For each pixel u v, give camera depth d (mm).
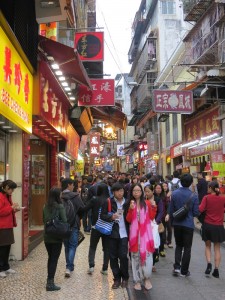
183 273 6863
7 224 6613
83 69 9266
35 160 12516
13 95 6641
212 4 14961
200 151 19172
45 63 8641
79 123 16625
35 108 8375
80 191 12836
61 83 10195
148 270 5848
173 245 10086
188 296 5762
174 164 26578
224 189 13508
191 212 6797
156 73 30984
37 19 8203
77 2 15289
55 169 12680
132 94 39188
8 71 6305
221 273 7152
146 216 5961
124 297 5465
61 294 5590
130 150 46688
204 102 17594
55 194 5805
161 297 5711
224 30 14203
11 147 7996
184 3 17875
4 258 6719
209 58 15750
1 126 7473
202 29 16594
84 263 7723
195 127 20938
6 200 6625
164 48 30922
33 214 12258
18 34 7023
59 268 7246
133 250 5879
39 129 10273
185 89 15797
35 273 6770
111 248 6105
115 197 6234
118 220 6094
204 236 6887
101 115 19250
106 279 6492
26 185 8234
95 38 13242
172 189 10375
